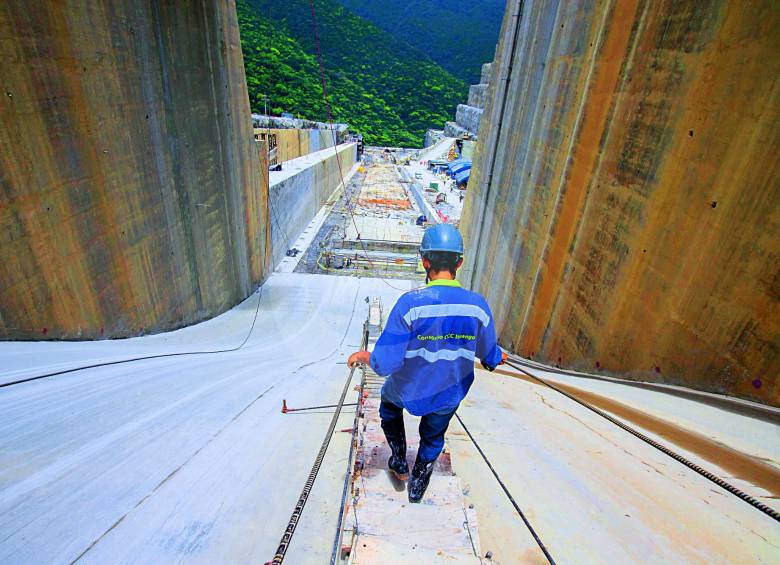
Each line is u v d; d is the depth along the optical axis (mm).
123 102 8656
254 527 2598
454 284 2154
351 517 2287
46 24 6695
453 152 58250
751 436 3209
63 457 3031
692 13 5066
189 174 11617
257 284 18594
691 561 1971
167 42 10180
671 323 4750
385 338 2061
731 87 4320
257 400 5230
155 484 2885
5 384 4121
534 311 8953
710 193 4445
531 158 10500
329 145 52219
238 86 15016
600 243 6641
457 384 2146
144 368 5914
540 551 2152
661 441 3309
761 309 3686
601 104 7203
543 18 10711
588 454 3240
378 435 3135
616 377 5641
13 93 6191
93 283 7996
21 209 6410
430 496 2455
